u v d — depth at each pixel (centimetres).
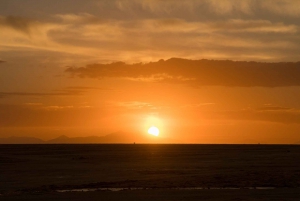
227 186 4809
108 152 17588
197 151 19562
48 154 14825
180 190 4409
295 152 17712
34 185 5162
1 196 4059
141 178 5825
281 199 3719
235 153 16362
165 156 13125
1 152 16938
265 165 8450
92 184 5078
